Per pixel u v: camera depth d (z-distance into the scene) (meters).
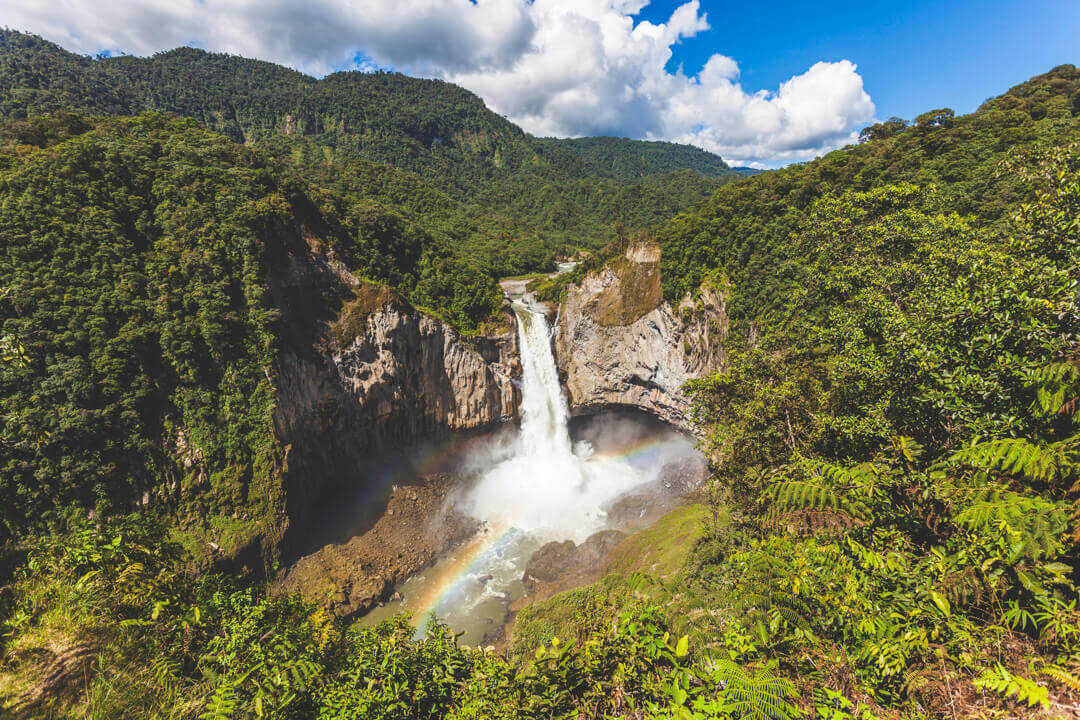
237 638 5.88
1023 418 5.93
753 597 5.04
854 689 4.21
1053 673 3.48
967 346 6.75
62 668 5.89
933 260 13.09
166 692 5.55
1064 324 6.21
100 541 6.36
